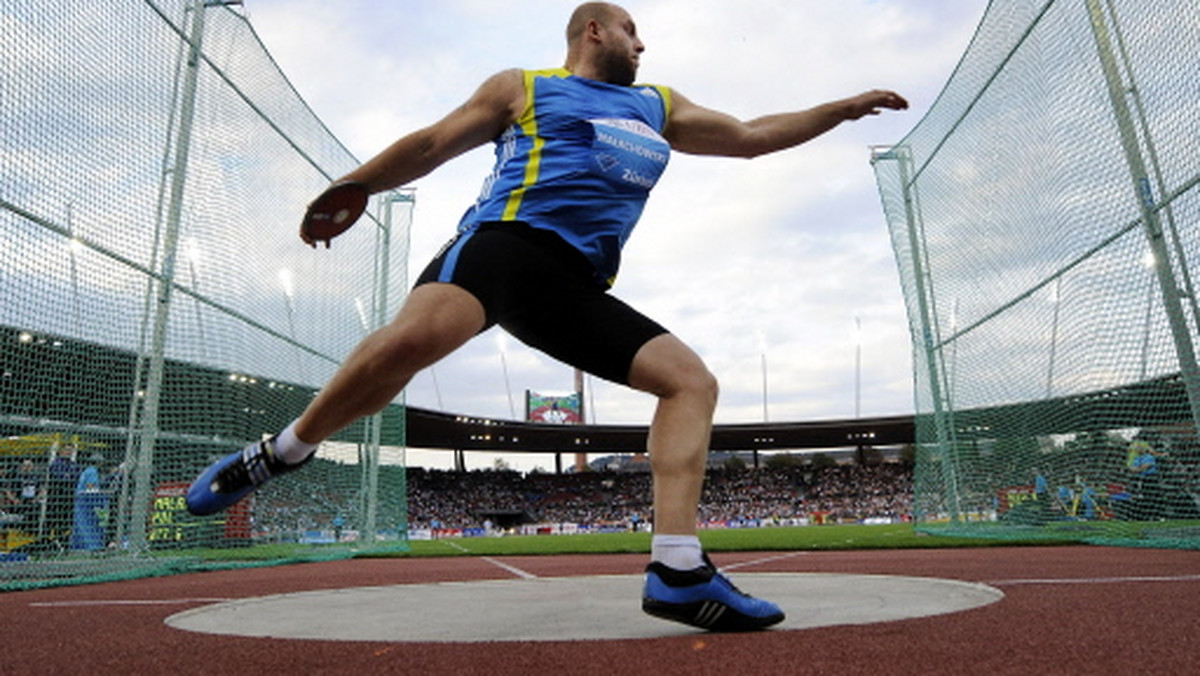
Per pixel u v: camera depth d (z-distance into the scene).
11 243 4.75
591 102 2.09
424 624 2.25
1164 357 5.49
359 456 10.41
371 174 1.86
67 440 5.82
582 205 1.96
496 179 2.02
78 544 5.84
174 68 6.38
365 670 1.47
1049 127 6.75
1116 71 5.70
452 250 1.88
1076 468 7.24
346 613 2.63
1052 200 6.84
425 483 50.78
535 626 2.14
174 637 2.05
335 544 9.59
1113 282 6.00
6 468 5.66
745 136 2.37
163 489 6.66
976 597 2.50
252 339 7.46
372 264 10.70
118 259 5.70
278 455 1.94
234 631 2.15
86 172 5.38
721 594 1.85
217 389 7.09
